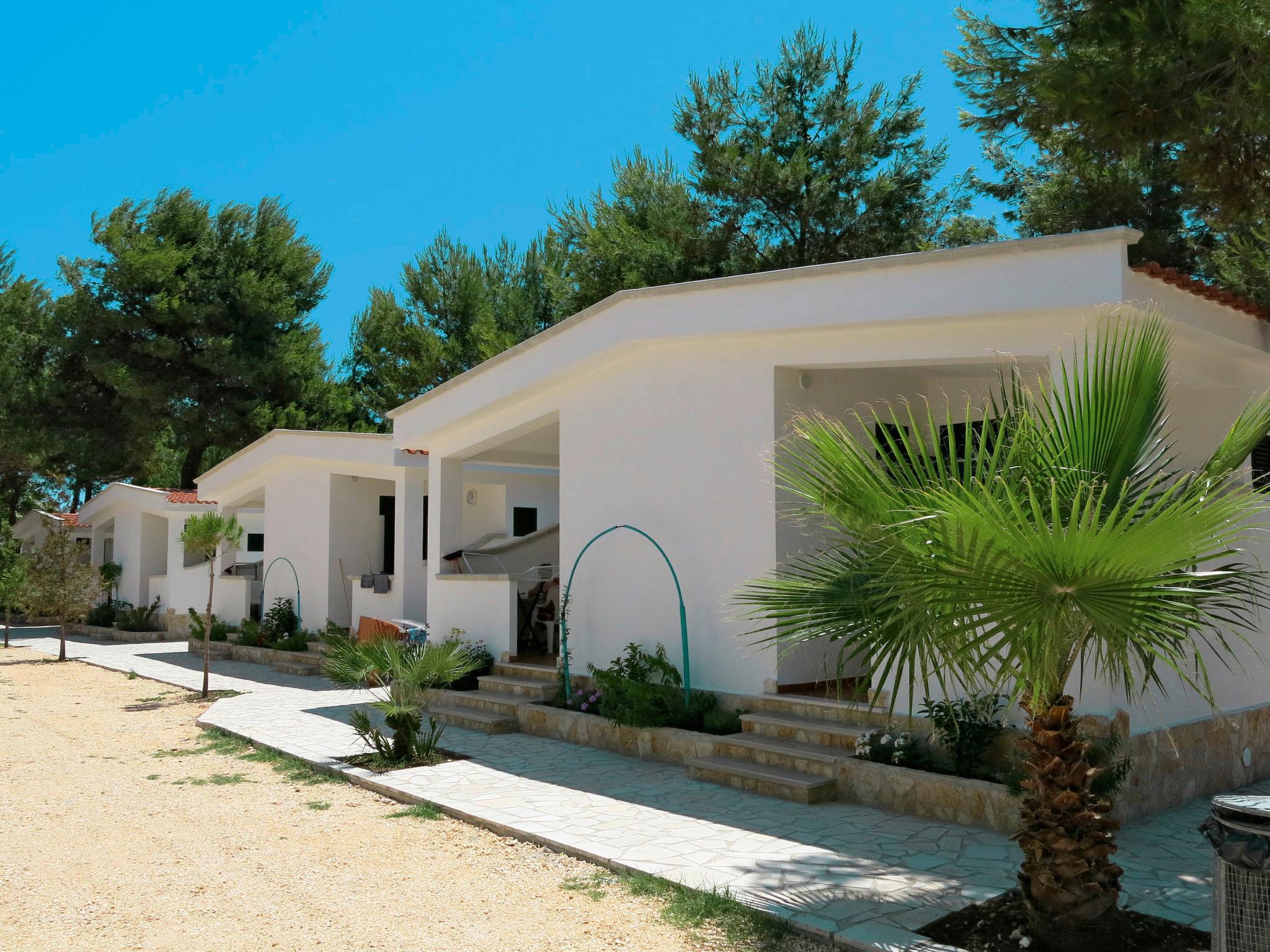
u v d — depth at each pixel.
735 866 6.37
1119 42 8.72
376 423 34.22
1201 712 8.34
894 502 4.52
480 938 5.44
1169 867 6.21
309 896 6.22
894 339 8.67
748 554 9.67
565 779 9.08
